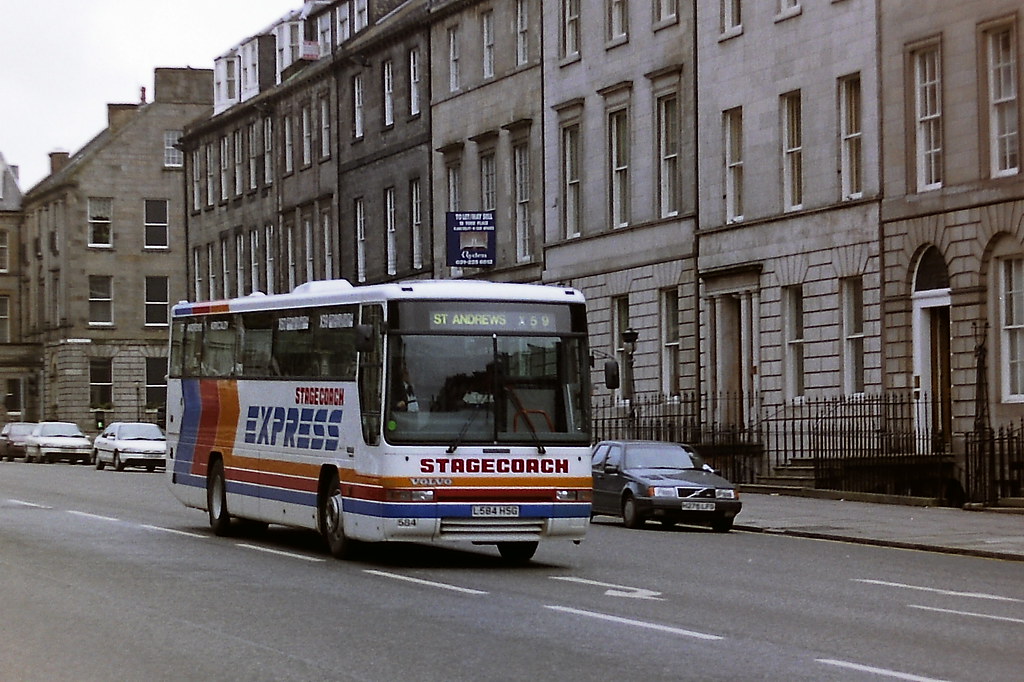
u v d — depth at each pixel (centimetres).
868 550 2612
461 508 2195
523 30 5738
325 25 7619
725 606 1773
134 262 10200
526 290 2289
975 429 3672
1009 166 3747
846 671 1299
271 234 7962
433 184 6316
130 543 2570
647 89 5019
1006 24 3725
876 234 4081
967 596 1916
